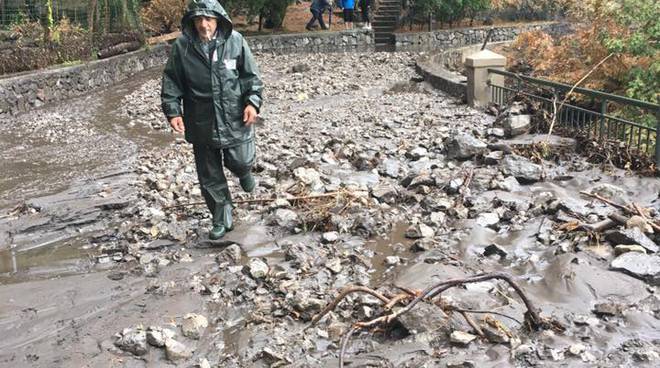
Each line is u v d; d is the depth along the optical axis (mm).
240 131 5004
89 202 6453
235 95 4918
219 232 5340
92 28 16953
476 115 10727
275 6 25906
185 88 4938
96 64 15961
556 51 12367
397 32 27781
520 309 3967
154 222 5820
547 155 7316
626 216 5309
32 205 6441
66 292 4551
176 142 9484
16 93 12648
